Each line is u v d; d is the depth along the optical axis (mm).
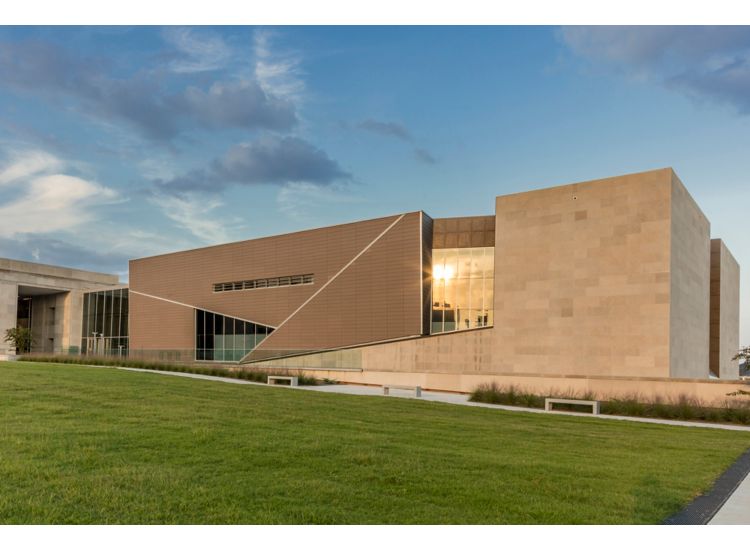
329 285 42344
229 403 16641
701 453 12852
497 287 34281
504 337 33719
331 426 13789
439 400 24938
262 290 46719
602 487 8898
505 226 34375
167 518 6766
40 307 81250
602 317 30547
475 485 8523
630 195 30297
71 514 6785
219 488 7824
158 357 54062
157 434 11086
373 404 19969
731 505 8453
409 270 38344
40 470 8289
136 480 8023
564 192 32406
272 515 6934
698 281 35656
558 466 10234
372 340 39531
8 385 17281
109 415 13102
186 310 52281
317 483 8273
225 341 48781
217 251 50500
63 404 14414
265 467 9125
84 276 79562
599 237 31016
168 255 54594
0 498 7152
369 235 40625
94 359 40156
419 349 37062
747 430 18312
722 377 43312
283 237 45781
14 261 71812
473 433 14102
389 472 9070
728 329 46531
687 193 33000
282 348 44562
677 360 29844
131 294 57719
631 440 14445
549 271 32469
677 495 8633
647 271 29469
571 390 26594
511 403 24656
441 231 39062
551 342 32031
